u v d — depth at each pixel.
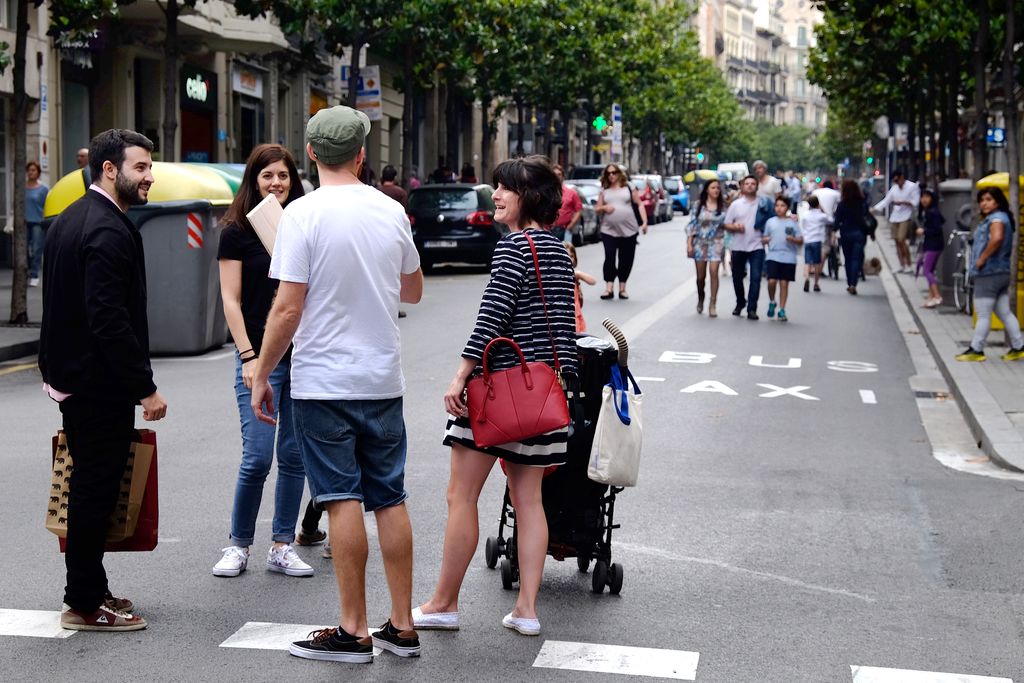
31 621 8.26
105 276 7.80
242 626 8.23
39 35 35.03
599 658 7.77
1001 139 51.00
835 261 38.22
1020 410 15.73
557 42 65.50
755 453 14.06
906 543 10.45
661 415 16.30
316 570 9.48
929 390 18.86
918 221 46.28
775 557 9.99
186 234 20.89
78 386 7.90
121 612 8.30
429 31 45.97
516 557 8.95
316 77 59.16
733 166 128.75
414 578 9.30
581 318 9.58
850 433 15.41
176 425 14.99
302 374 7.56
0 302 27.27
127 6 36.59
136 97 42.00
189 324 21.03
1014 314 20.34
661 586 9.23
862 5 31.25
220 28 40.69
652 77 97.06
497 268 7.93
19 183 23.17
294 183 9.50
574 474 8.81
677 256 46.16
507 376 7.86
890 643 8.12
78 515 7.96
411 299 8.02
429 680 7.38
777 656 7.85
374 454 7.74
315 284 7.53
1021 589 9.27
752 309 27.02
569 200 26.05
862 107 67.81
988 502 11.88
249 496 9.35
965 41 30.94
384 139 68.81
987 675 7.59
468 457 8.12
